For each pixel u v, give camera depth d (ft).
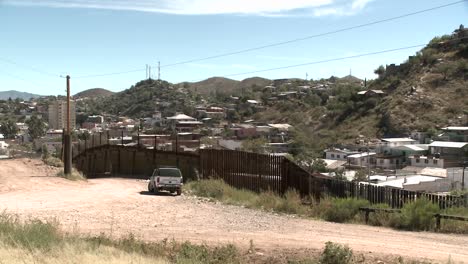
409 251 44.88
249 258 41.75
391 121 441.27
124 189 114.93
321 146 391.65
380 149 365.81
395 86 511.81
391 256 42.63
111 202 85.40
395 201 69.21
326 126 506.07
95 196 94.02
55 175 131.13
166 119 606.55
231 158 108.68
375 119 466.70
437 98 447.83
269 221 65.31
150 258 35.40
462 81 459.32
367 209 64.90
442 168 290.15
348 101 517.96
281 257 42.42
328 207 69.67
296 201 78.13
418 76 493.36
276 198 82.84
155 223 62.28
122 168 183.73
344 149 378.94
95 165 203.41
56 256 31.65
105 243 40.55
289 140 415.44
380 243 48.91
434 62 499.51
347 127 481.05
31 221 46.06
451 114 423.64
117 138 295.07
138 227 58.80
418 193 66.64
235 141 357.41
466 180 239.09
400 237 52.49
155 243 45.75
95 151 204.03
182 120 577.43
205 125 598.34
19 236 35.47
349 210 66.74
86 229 55.52
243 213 73.56
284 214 73.41
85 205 79.66
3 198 85.46
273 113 614.75
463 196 65.31
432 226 58.03
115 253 34.65
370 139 425.69
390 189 70.08
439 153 339.57
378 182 227.20
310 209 73.97
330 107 537.65
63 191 100.78
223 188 100.58
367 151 367.25
